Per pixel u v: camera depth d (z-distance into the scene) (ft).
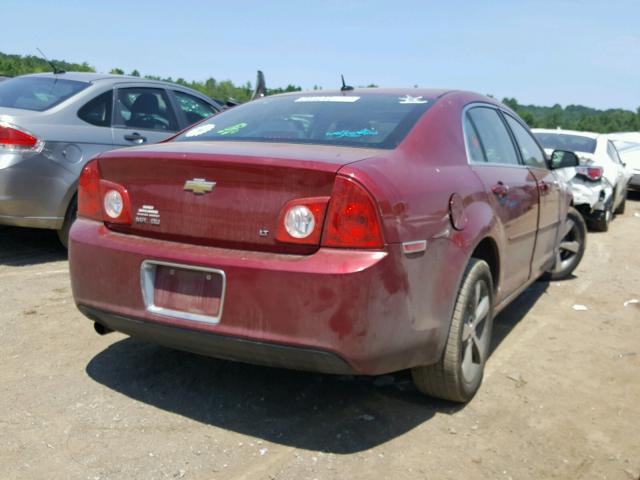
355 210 8.72
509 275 13.51
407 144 10.49
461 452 9.86
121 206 10.34
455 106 12.45
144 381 11.77
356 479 9.03
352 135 10.85
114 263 10.12
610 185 32.58
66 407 10.72
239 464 9.28
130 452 9.48
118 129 20.44
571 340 15.24
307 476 9.04
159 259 9.68
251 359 9.44
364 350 8.80
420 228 9.44
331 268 8.64
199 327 9.37
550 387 12.44
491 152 13.29
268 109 12.77
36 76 21.48
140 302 9.92
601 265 24.08
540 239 15.75
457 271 10.31
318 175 8.81
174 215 9.82
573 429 10.78
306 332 8.78
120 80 21.31
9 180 17.67
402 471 9.27
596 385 12.65
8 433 9.86
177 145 10.69
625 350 14.73
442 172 10.68
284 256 9.04
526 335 15.44
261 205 9.14
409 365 9.73
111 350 13.11
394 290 8.97
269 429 10.27
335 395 11.53
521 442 10.27
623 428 10.91
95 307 10.47
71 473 8.93
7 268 18.71
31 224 18.49
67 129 18.95
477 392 11.98
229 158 9.26
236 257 9.20
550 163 17.65
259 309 8.98
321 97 12.98
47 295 16.39
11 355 12.70
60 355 12.79
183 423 10.36
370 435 10.22
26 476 8.82
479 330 11.86
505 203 12.56
